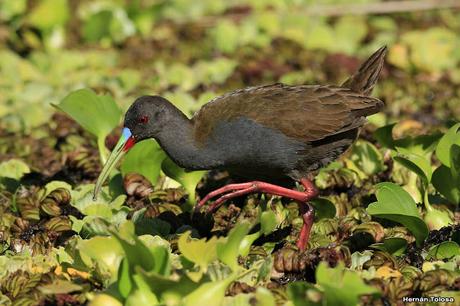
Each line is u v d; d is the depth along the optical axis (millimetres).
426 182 11438
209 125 11273
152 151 12281
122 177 12547
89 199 12055
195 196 12281
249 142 11195
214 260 9414
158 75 18422
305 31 20797
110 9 20781
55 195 11781
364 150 13172
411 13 22203
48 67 19297
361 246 10734
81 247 9477
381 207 10414
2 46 20156
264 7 22594
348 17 21375
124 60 19656
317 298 8539
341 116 11266
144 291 8812
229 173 12586
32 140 15203
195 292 8711
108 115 13086
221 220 11562
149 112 11289
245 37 20703
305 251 10219
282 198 12172
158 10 21719
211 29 21484
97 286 9516
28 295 9266
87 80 18156
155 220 11086
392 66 19297
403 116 17016
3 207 12273
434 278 9344
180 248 9031
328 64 18875
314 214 11117
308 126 11172
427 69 19109
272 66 18984
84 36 21047
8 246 10961
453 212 11734
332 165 12977
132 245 8656
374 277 9484
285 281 9914
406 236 10883
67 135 15078
